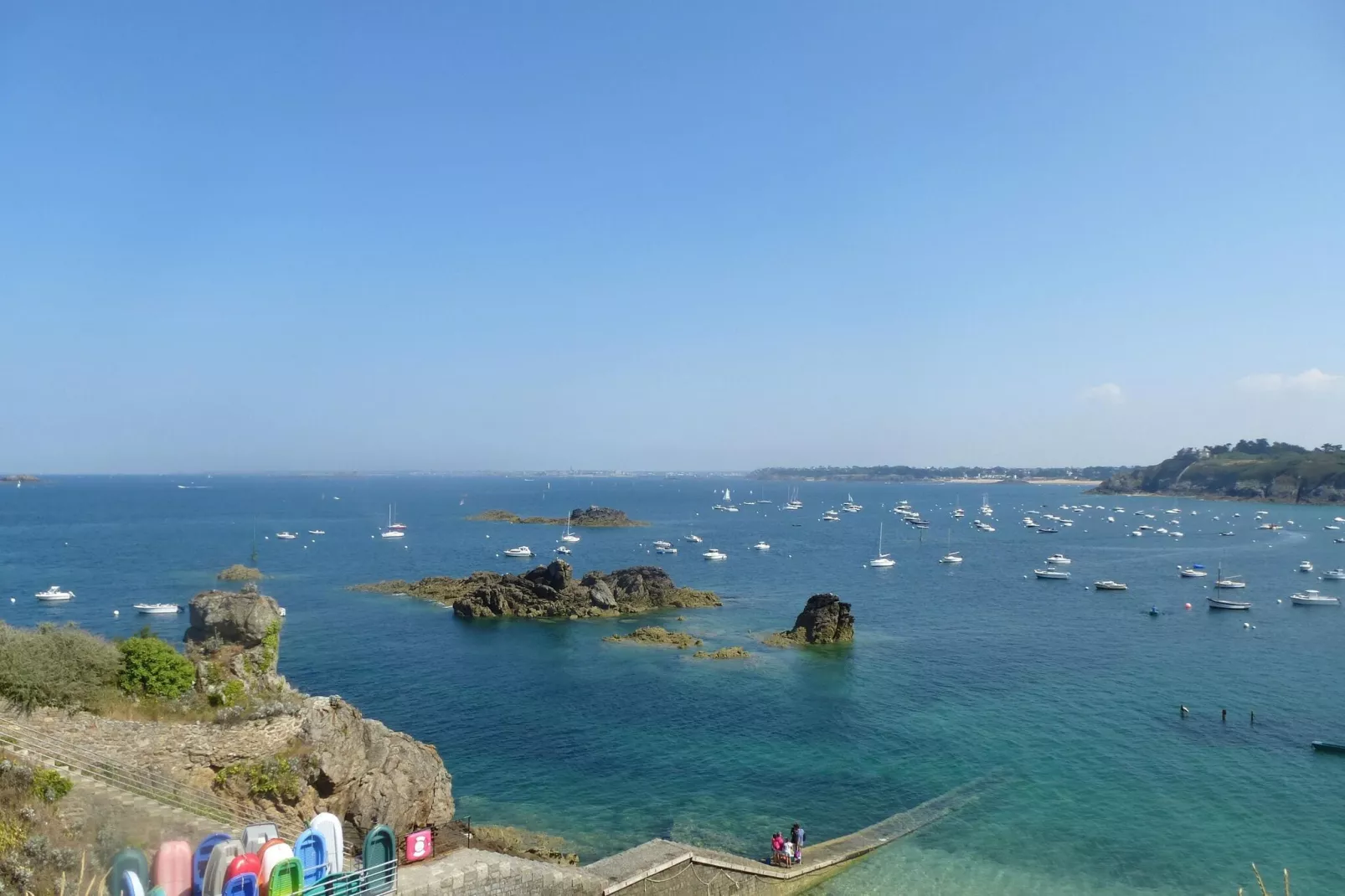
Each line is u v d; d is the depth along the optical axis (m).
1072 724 58.81
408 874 26.73
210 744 29.84
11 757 24.12
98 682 30.89
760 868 34.59
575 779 48.28
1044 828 41.72
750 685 70.19
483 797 45.28
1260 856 38.91
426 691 67.88
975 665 77.75
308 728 32.34
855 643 87.88
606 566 162.38
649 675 73.56
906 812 43.62
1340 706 63.56
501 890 27.78
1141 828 41.75
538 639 89.94
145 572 141.88
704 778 48.53
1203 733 56.81
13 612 104.81
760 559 177.88
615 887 30.31
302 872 23.06
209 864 22.14
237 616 37.12
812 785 47.38
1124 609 113.19
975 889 35.81
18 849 21.14
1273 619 106.19
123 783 25.84
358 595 119.56
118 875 21.22
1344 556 185.25
